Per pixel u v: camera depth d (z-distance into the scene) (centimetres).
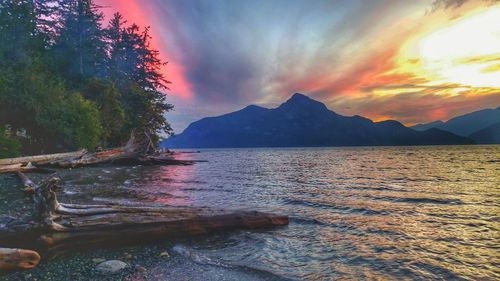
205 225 903
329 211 1310
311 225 1051
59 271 616
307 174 3209
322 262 703
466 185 2303
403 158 7406
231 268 657
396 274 634
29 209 992
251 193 1809
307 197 1686
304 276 620
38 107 2706
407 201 1588
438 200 1622
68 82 4300
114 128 4453
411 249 800
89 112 3284
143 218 830
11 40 3491
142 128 5206
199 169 3719
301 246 819
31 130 2791
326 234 941
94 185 1798
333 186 2198
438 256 745
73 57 4812
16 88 2652
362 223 1089
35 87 2795
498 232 980
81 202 1166
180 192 1741
